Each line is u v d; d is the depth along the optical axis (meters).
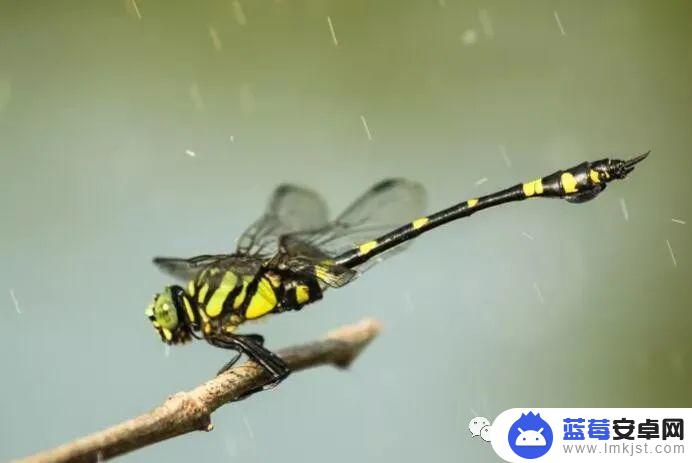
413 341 0.58
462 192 0.62
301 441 0.56
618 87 0.65
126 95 0.64
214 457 0.55
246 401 0.56
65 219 0.60
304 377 0.57
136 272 0.59
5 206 0.60
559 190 0.49
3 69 0.65
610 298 0.60
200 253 0.59
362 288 0.59
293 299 0.49
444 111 0.64
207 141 0.62
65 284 0.59
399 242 0.50
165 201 0.61
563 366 0.59
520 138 0.63
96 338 0.57
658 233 0.61
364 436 0.56
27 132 0.62
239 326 0.49
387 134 0.63
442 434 0.57
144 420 0.45
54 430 0.56
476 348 0.58
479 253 0.60
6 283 0.58
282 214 0.49
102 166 0.62
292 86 0.65
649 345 0.59
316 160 0.62
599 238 0.61
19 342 0.57
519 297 0.59
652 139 0.63
